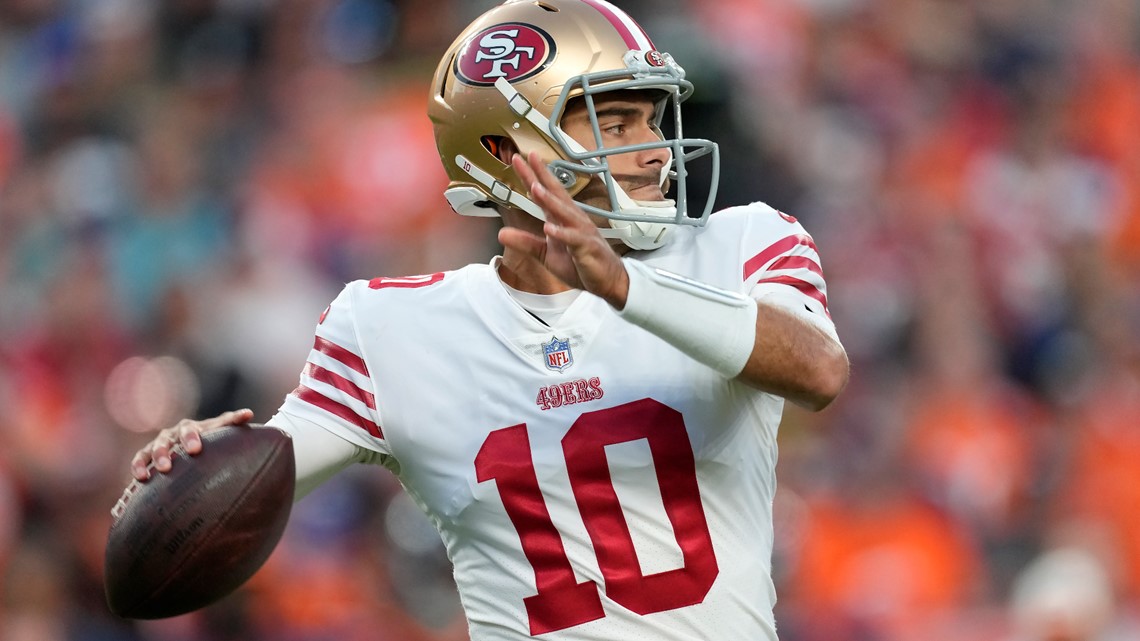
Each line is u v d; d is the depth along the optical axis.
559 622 9.80
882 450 26.58
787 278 9.83
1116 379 31.80
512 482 9.83
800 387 9.15
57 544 22.92
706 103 25.34
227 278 28.55
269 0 34.22
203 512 9.52
